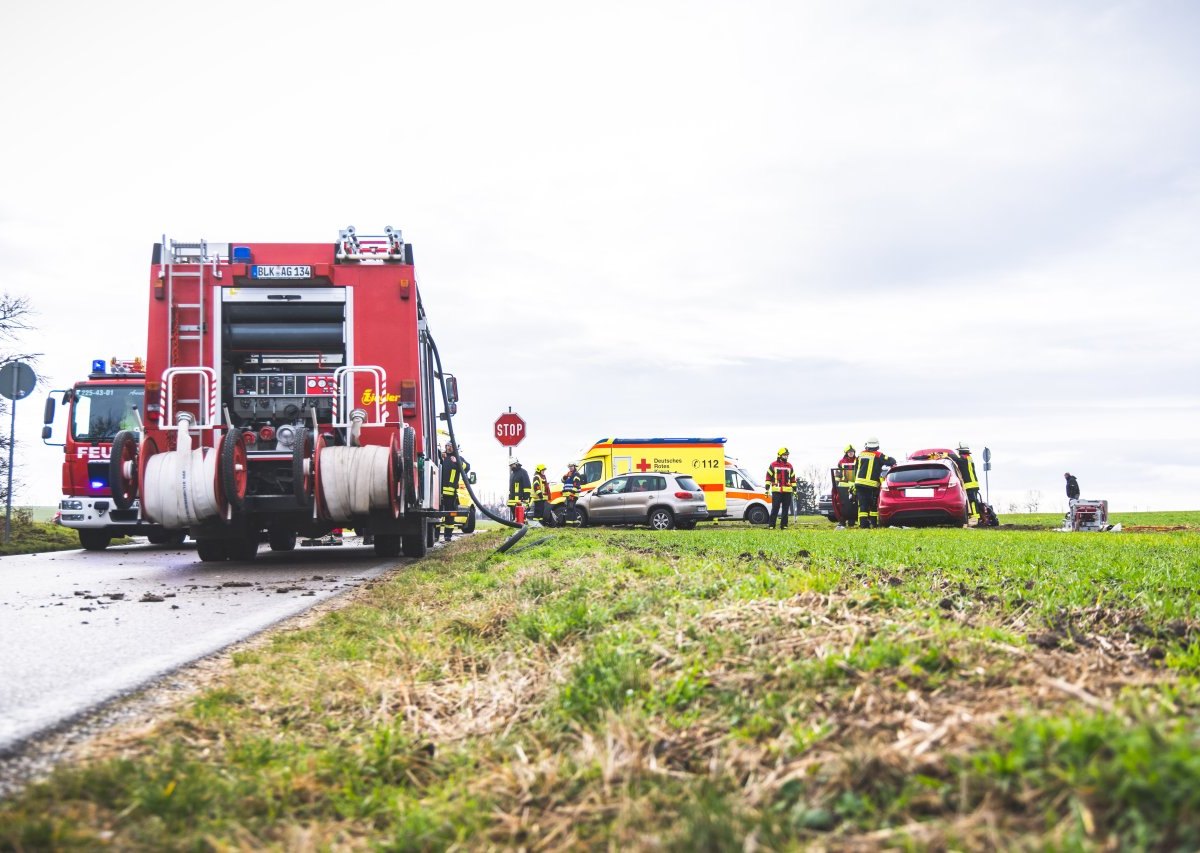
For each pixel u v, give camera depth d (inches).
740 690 154.3
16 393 777.6
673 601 239.6
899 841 95.0
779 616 195.6
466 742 161.6
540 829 120.1
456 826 122.3
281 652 238.1
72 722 172.4
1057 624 219.9
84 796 129.8
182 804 128.1
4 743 157.6
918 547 511.2
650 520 1199.6
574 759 138.6
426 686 198.2
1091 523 875.4
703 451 1403.8
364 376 529.3
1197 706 126.2
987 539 624.4
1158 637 205.8
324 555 647.8
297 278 522.3
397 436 528.7
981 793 100.1
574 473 1239.5
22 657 239.3
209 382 510.6
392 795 139.9
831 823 104.1
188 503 483.8
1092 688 135.3
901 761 110.4
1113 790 92.0
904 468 1005.8
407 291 532.1
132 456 497.7
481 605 297.3
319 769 147.0
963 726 117.3
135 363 822.5
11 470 784.3
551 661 202.2
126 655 242.2
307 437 497.0
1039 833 91.9
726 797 115.2
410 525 551.2
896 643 160.9
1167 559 402.9
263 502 502.6
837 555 448.1
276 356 570.9
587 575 331.9
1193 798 85.8
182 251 522.6
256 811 131.7
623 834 110.8
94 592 401.7
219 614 325.4
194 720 171.6
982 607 243.9
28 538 842.8
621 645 189.8
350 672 209.0
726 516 1392.7
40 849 111.7
